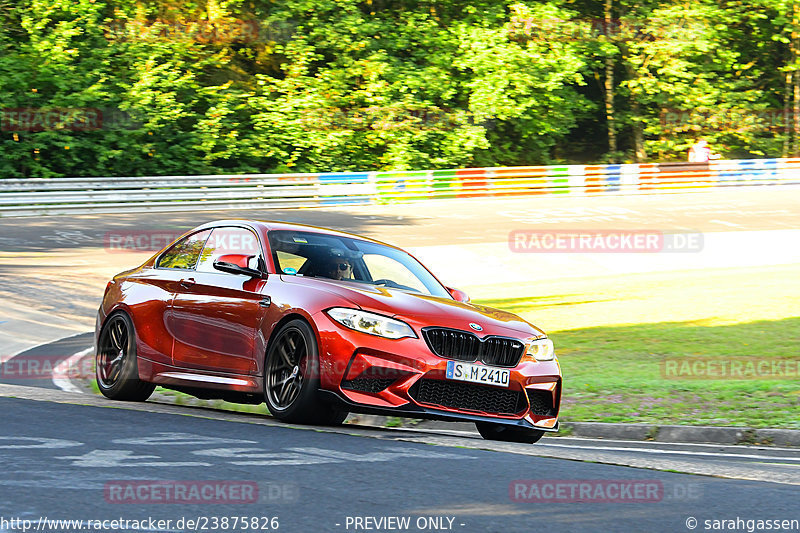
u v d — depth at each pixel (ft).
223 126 508.53
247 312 86.99
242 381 86.94
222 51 527.40
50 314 197.77
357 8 570.87
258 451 64.49
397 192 463.42
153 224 355.77
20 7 501.56
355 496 51.60
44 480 52.60
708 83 599.98
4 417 77.20
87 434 69.41
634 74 599.98
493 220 403.34
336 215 407.85
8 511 45.47
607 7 594.65
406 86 530.27
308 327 81.05
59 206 383.04
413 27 552.41
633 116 603.67
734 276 268.41
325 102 515.09
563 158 638.12
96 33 500.74
